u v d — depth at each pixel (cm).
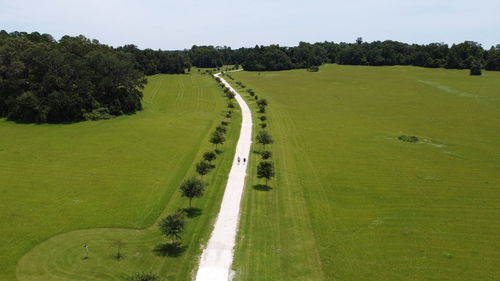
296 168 6644
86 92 10619
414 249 4134
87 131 9031
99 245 4059
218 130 8594
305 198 5416
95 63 11300
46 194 5356
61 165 6569
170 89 16400
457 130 9381
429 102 13025
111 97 11219
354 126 9888
